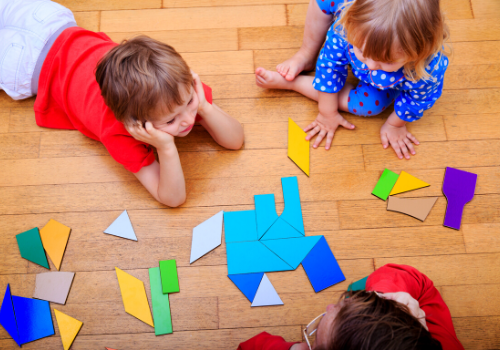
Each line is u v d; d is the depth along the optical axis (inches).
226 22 52.3
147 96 32.7
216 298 42.1
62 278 42.8
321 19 44.2
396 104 43.0
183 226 44.5
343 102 47.3
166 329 41.0
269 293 42.0
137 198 45.4
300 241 43.7
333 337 23.3
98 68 34.9
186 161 46.8
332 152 47.1
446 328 32.1
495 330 40.9
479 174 46.0
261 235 43.9
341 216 44.7
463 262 43.1
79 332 41.2
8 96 49.0
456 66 49.9
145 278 42.9
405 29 30.1
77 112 42.8
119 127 38.1
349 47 39.3
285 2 53.1
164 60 33.2
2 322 41.4
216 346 40.8
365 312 23.0
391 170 46.4
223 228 44.5
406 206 44.8
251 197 45.6
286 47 51.4
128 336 41.0
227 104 49.2
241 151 47.3
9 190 45.8
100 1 53.1
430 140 47.3
